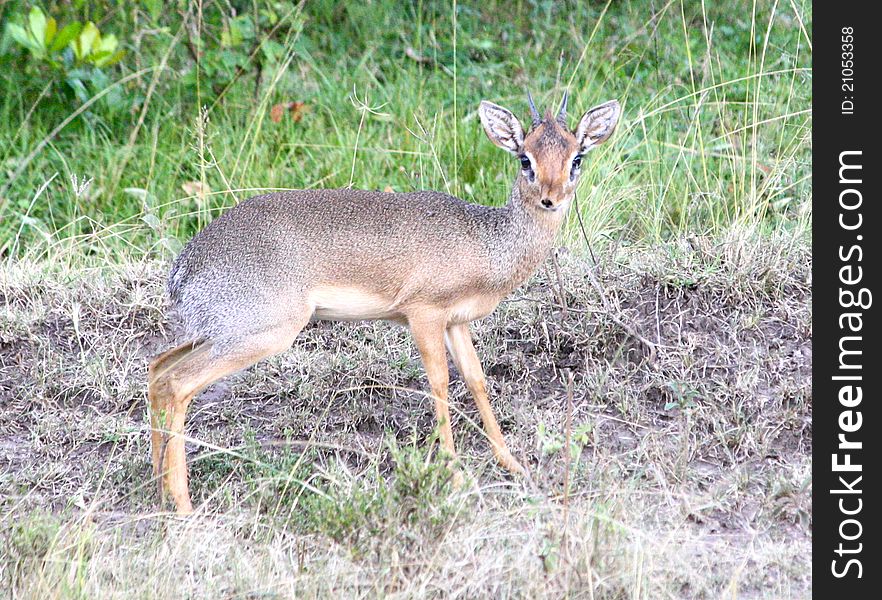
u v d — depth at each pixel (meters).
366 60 15.64
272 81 14.47
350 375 10.30
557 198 9.04
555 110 14.35
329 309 9.28
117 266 11.88
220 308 8.97
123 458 9.49
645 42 15.75
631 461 9.23
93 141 13.94
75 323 10.80
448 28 16.38
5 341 10.75
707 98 14.52
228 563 7.88
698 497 8.66
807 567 7.84
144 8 15.33
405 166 13.66
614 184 13.13
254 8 14.94
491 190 13.38
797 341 10.33
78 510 8.98
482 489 8.65
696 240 11.44
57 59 13.73
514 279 9.38
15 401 10.21
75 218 13.02
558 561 7.41
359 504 8.05
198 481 9.28
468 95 15.04
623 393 9.89
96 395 10.28
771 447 9.38
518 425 9.69
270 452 9.55
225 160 13.62
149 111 14.52
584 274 11.02
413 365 10.48
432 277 9.15
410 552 7.70
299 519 8.46
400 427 9.95
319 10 16.47
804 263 11.17
